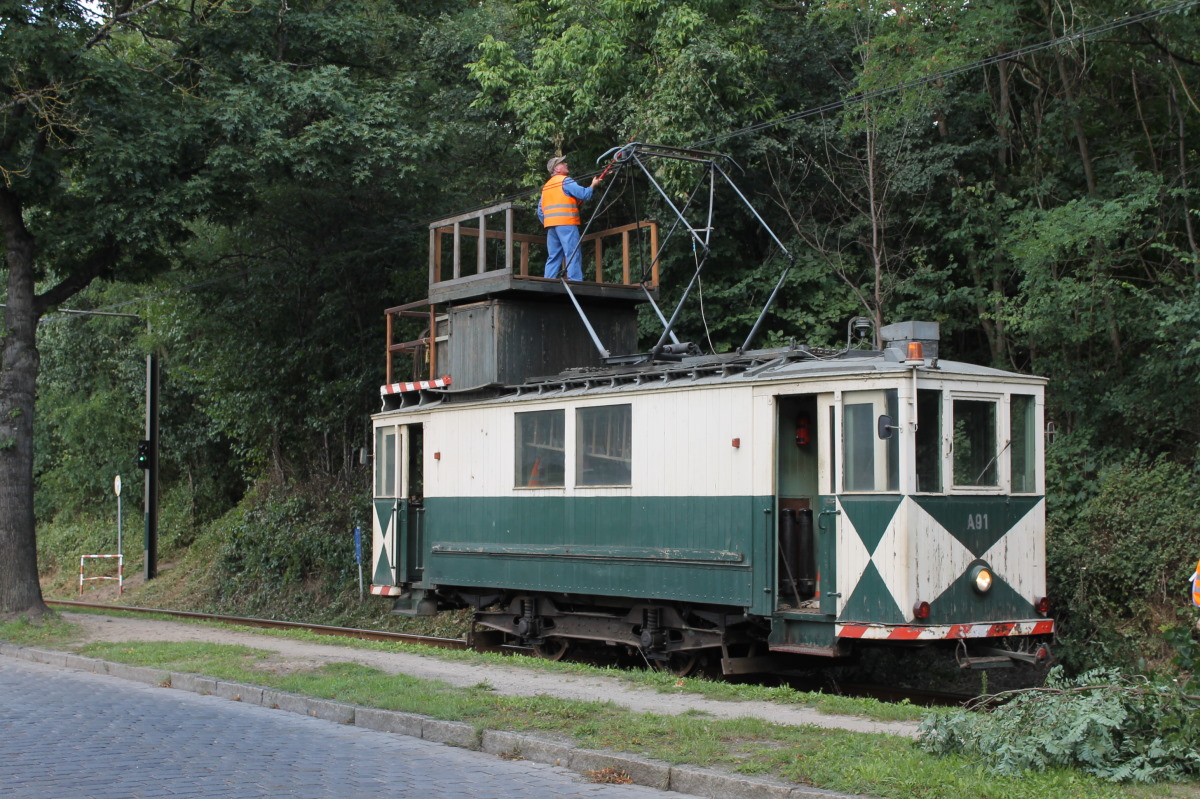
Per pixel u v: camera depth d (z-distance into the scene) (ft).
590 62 62.49
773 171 64.39
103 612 69.72
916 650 37.93
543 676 36.22
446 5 77.25
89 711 32.81
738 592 36.19
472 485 47.42
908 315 58.59
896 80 55.52
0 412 56.39
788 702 30.83
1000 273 56.59
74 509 112.16
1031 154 58.70
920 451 33.55
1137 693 22.65
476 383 48.91
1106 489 44.65
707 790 22.11
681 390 38.52
